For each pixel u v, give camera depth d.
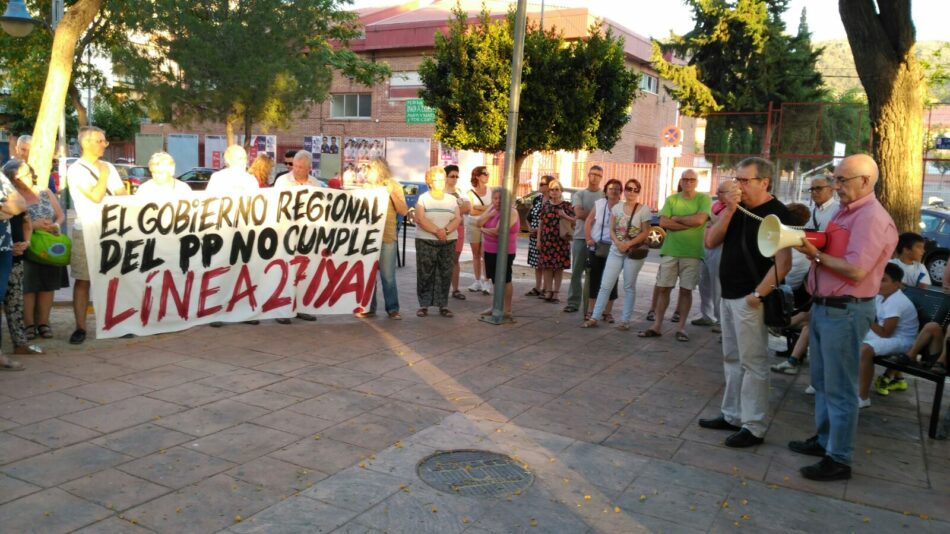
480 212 10.45
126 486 3.95
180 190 7.16
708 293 8.98
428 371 6.41
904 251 6.85
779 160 24.06
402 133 30.53
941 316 5.85
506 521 3.74
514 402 5.66
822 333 4.46
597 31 12.11
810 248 4.34
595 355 7.25
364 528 3.61
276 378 6.00
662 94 32.19
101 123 46.03
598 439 4.95
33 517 3.56
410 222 13.30
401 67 30.22
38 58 24.39
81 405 5.15
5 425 4.71
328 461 4.39
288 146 33.25
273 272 7.90
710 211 7.98
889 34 7.15
